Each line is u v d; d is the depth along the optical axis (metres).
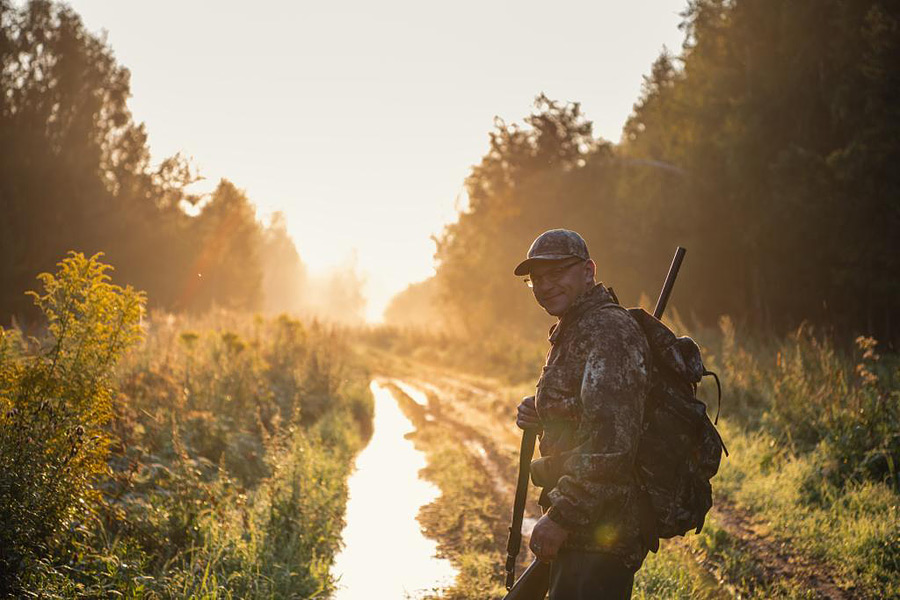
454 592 5.50
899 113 16.38
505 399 16.75
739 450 8.73
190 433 8.12
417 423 14.45
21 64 32.38
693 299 26.09
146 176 39.09
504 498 8.34
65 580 4.02
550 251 2.97
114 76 36.56
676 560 5.40
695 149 25.38
